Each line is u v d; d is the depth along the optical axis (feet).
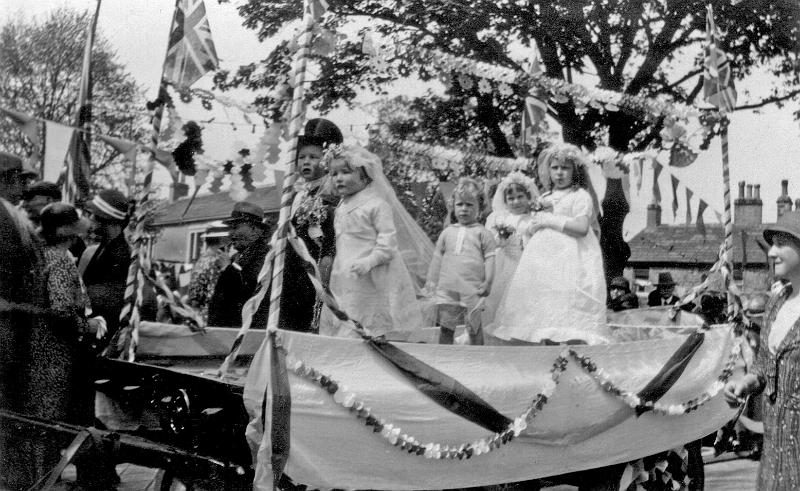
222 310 19.45
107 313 17.65
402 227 17.31
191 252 21.36
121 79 26.84
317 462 11.64
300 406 11.48
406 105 21.11
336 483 11.82
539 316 17.08
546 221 17.62
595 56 39.06
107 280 17.90
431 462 12.82
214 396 12.34
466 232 18.79
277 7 18.28
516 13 35.50
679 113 20.33
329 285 15.99
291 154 12.16
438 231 20.99
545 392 14.25
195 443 12.73
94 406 15.56
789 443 12.00
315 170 17.44
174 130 15.31
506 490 15.57
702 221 20.71
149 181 15.48
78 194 20.13
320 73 17.71
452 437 12.98
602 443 15.64
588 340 16.57
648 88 40.16
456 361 13.46
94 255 18.35
